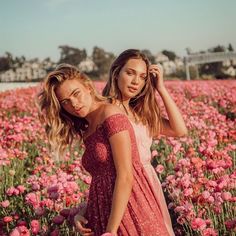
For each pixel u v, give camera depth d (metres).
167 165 6.85
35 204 4.31
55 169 6.50
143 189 2.81
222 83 22.97
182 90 18.36
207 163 4.93
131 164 2.71
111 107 2.78
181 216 3.98
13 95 19.02
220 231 4.13
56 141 2.98
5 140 7.68
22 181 6.11
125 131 2.70
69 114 2.99
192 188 4.36
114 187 2.67
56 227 3.82
